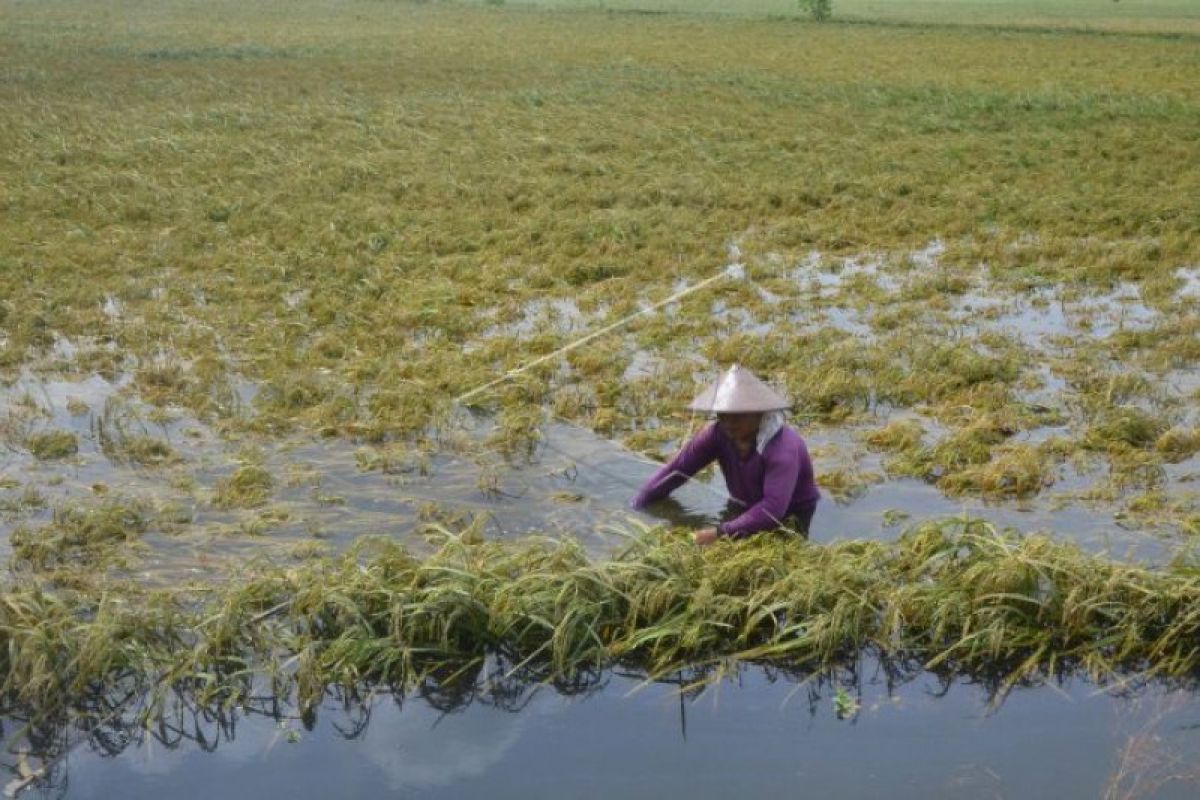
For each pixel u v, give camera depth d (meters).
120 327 10.29
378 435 7.83
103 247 12.98
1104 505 6.79
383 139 20.09
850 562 5.79
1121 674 5.30
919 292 11.26
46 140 19.50
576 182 16.53
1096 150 18.64
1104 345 9.71
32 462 7.47
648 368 9.29
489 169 17.52
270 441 7.82
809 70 29.77
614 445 7.68
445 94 25.67
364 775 4.64
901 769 4.62
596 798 4.46
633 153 18.83
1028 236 13.74
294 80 27.95
